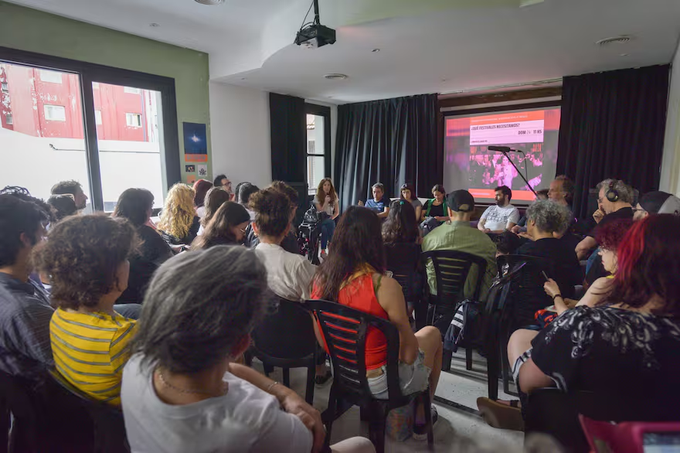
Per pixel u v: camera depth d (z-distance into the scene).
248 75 4.66
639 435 0.59
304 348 1.67
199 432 0.54
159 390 0.57
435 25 3.05
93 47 3.79
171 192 2.85
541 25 3.04
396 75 4.69
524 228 3.87
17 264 1.09
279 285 1.64
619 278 0.86
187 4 3.37
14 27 3.29
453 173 6.29
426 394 1.48
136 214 1.92
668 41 3.42
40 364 0.97
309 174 7.12
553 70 4.52
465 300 2.01
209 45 4.49
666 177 3.82
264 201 1.68
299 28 3.34
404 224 2.22
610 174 4.72
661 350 0.80
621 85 4.54
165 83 4.43
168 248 2.02
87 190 3.95
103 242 0.88
